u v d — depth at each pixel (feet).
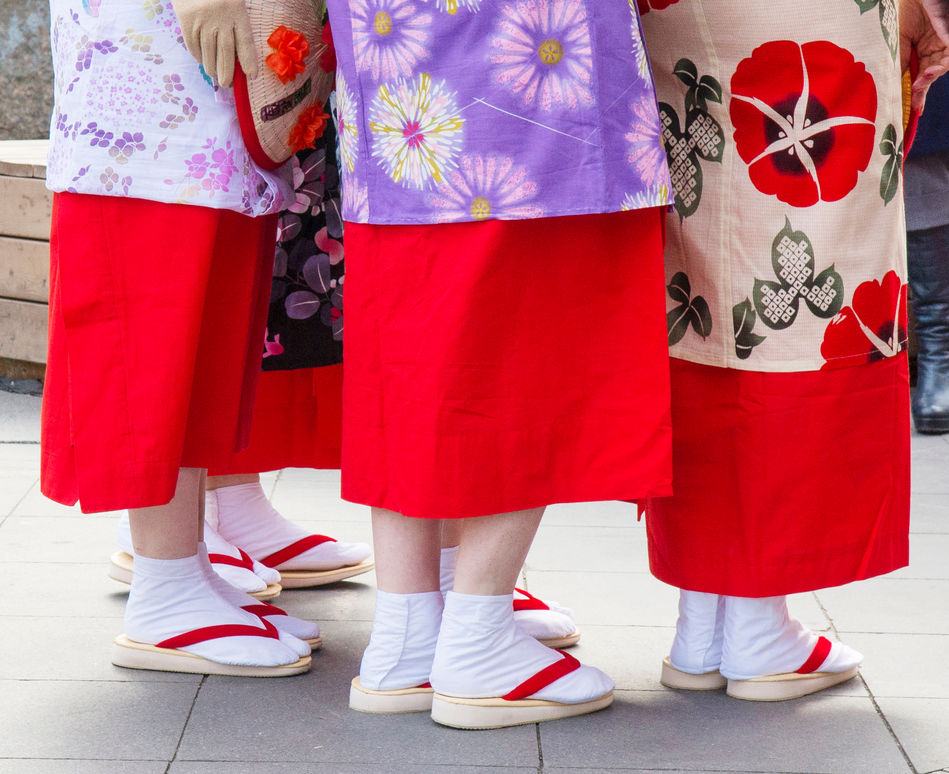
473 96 7.37
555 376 7.70
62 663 9.19
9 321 18.57
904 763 7.68
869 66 7.95
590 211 7.37
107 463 8.32
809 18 7.79
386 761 7.64
